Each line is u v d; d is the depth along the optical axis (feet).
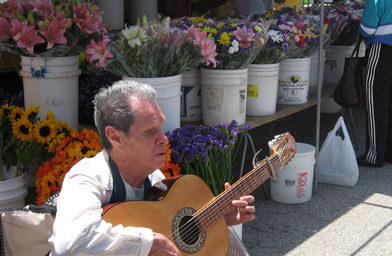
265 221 12.21
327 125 20.42
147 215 5.91
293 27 13.73
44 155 9.70
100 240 4.96
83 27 9.91
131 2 20.30
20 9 9.58
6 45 9.86
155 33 9.92
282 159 7.54
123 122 5.47
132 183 6.00
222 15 19.75
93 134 9.37
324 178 14.55
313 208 12.94
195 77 12.42
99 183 5.61
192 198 6.54
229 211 6.94
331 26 16.07
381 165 15.81
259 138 18.38
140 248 5.12
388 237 11.47
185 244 6.25
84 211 5.11
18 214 5.99
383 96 14.96
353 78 15.24
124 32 9.69
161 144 5.70
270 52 13.14
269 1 21.79
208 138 10.04
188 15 21.61
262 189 14.14
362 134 19.47
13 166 9.85
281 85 15.06
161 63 10.26
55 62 10.16
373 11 14.08
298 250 10.87
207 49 10.40
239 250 7.06
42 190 8.56
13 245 6.06
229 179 10.55
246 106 13.51
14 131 9.33
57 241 4.93
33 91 10.34
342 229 11.84
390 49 14.37
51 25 9.52
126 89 5.56
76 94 10.84
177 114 10.79
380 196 13.73
